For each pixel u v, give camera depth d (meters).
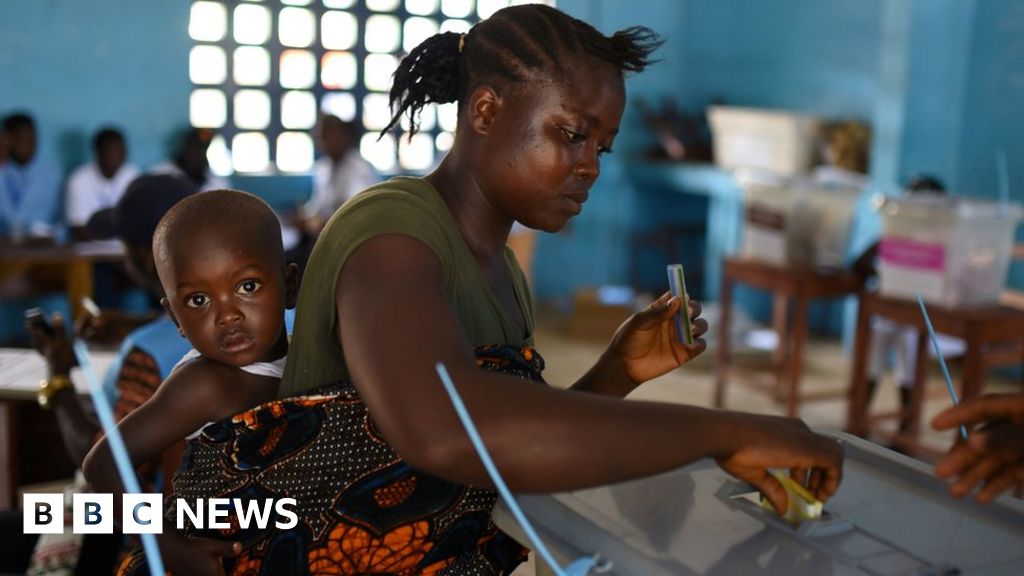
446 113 6.34
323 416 0.87
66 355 1.92
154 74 5.54
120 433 1.04
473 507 0.89
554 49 0.90
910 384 4.23
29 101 5.26
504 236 1.01
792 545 0.77
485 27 0.95
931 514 0.84
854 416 4.11
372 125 6.18
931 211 3.60
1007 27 5.07
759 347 5.36
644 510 0.81
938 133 5.29
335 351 0.89
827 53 5.97
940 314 3.60
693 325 1.04
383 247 0.80
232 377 1.07
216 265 1.02
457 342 0.73
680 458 0.70
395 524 0.86
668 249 6.71
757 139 5.87
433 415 0.69
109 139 5.23
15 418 2.36
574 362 5.32
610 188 6.71
